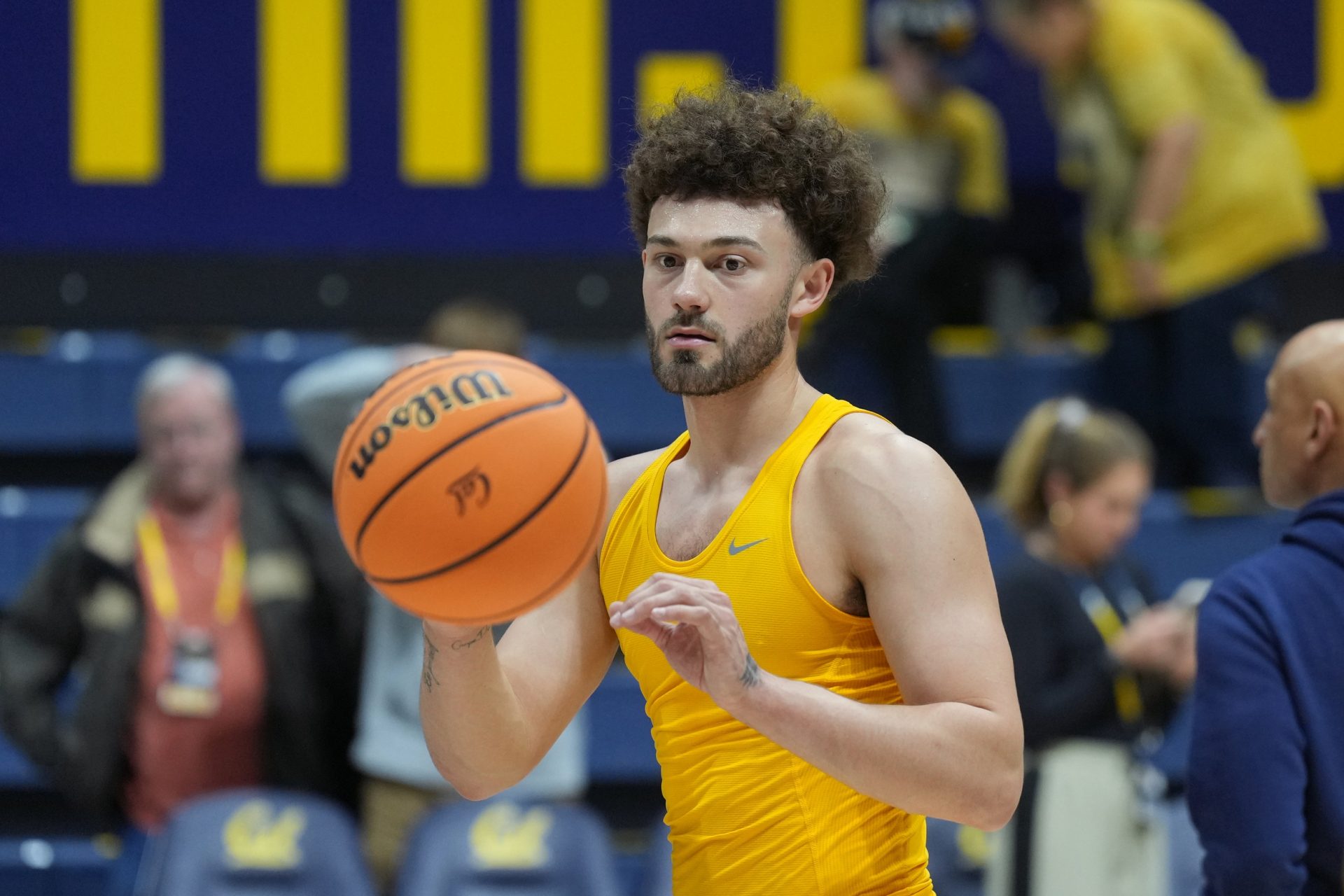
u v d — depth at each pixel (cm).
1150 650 1012
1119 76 1477
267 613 1250
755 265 567
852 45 1719
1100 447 1049
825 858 564
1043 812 1004
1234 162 1529
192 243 1695
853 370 1532
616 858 1448
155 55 1678
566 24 1706
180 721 1234
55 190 1678
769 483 571
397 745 1217
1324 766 670
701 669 511
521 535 525
